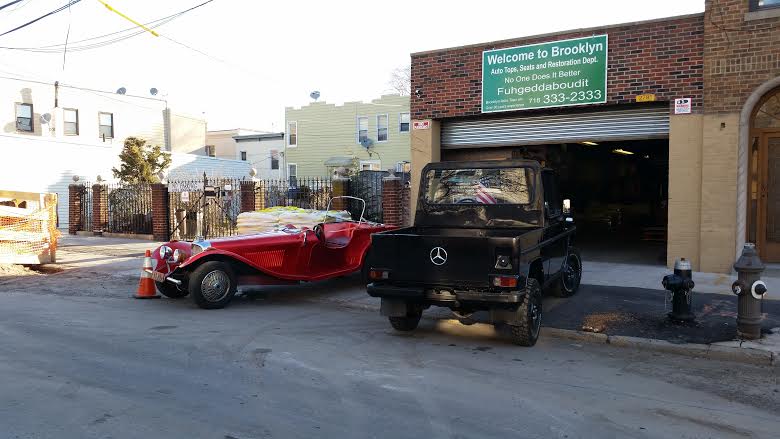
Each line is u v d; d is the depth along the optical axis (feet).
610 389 18.06
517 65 42.60
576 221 65.31
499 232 26.30
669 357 21.88
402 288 23.08
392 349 22.45
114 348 22.17
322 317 28.50
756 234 37.27
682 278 24.54
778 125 36.27
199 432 14.29
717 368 20.49
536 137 43.98
